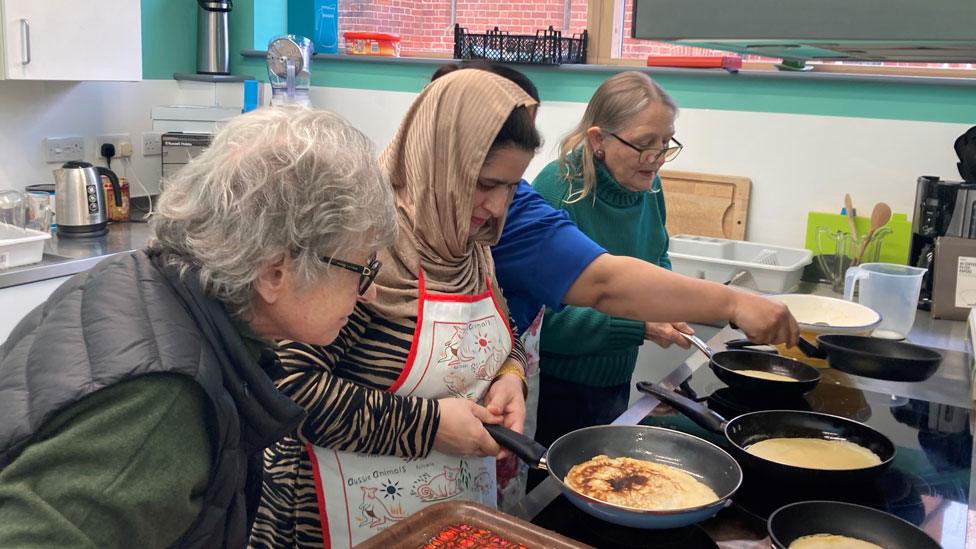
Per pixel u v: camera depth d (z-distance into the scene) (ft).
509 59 10.64
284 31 12.39
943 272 7.88
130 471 2.54
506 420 4.61
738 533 3.79
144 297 2.78
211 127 11.33
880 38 1.86
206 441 2.74
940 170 8.92
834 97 9.22
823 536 3.62
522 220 5.18
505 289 5.29
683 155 10.05
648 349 8.64
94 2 9.64
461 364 4.52
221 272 2.77
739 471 3.99
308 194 2.75
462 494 4.60
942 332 7.45
